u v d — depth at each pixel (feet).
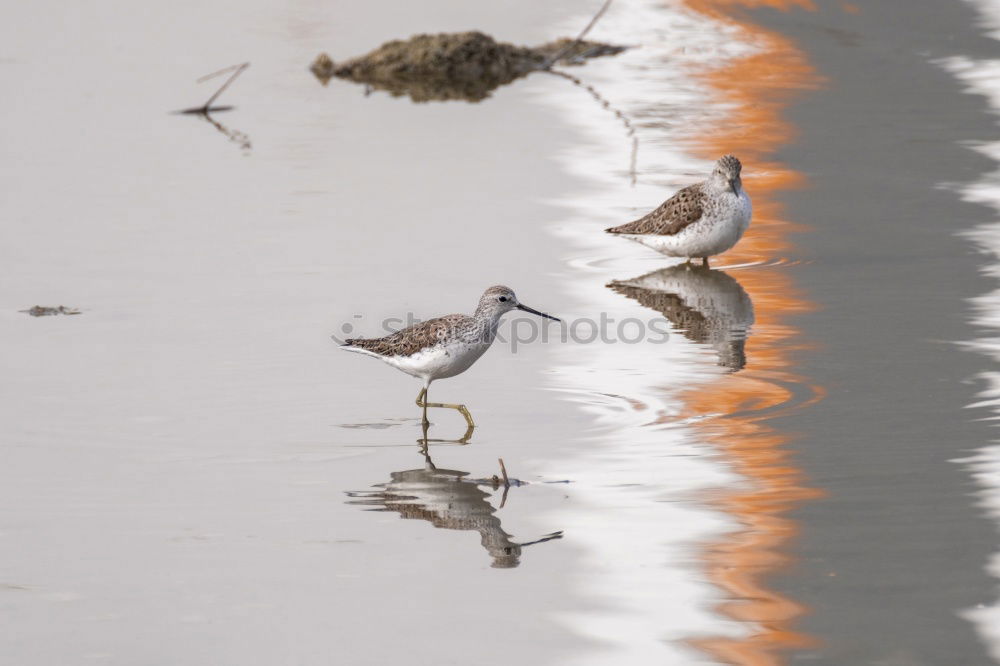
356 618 54.95
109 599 56.49
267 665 51.49
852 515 63.10
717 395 79.36
